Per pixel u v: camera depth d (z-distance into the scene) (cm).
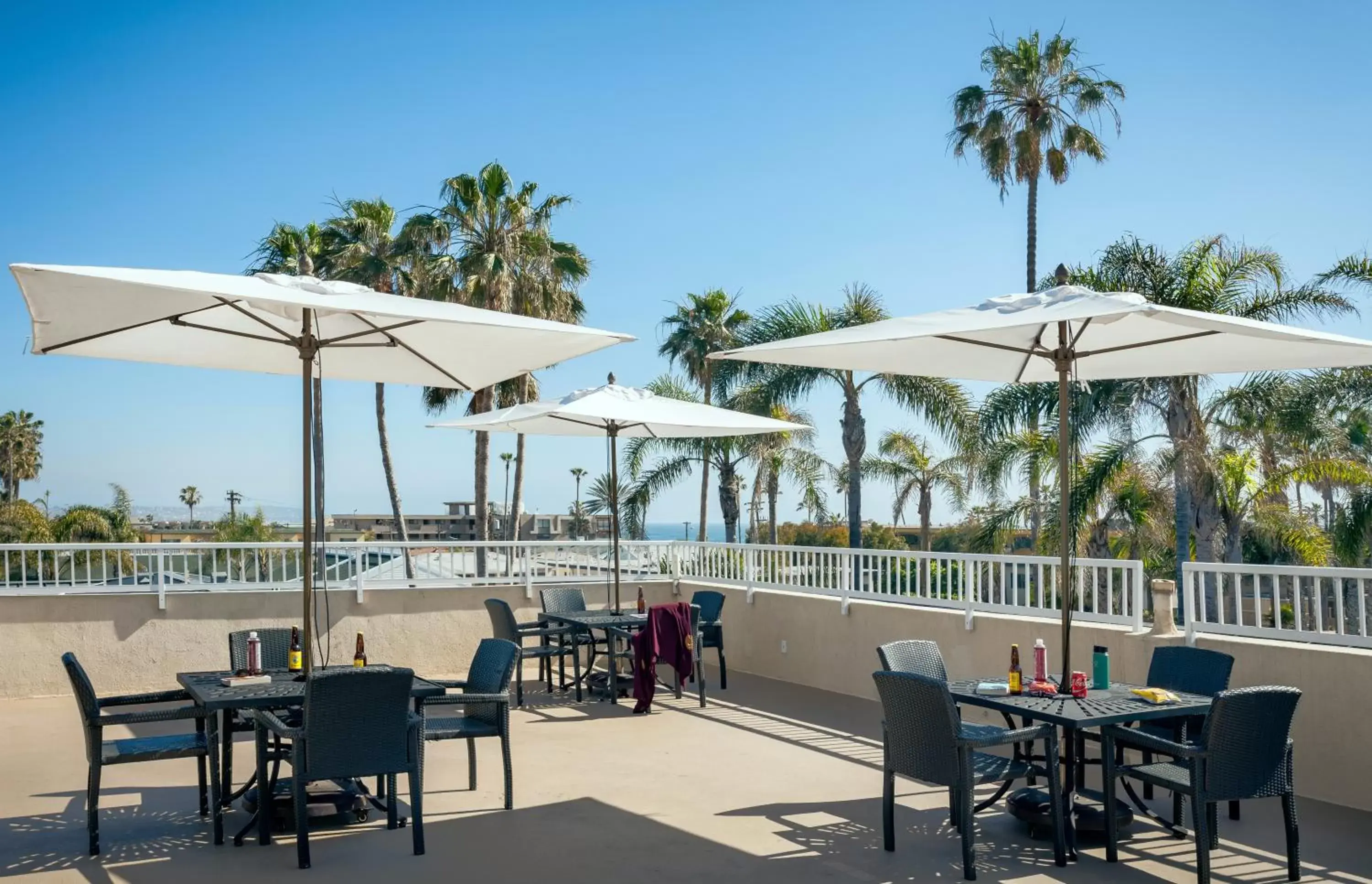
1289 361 635
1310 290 1374
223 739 615
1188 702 532
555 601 1145
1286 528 1695
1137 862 516
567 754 777
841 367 691
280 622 1113
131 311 514
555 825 583
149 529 5544
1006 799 605
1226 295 1371
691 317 2797
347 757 516
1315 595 653
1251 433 1474
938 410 1778
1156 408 1462
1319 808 616
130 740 581
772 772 718
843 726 885
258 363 691
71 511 4431
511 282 2041
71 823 592
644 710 948
